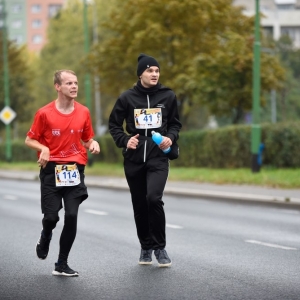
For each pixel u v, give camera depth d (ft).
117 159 274.98
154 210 63.46
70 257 72.38
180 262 68.18
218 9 246.88
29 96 423.64
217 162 213.87
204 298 52.42
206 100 231.30
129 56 245.04
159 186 63.36
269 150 191.11
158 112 64.28
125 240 84.58
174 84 235.81
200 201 139.03
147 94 64.44
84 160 61.77
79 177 61.05
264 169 188.85
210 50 244.83
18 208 130.41
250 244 79.92
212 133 214.90
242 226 96.94
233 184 163.84
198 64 230.07
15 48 436.76
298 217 107.55
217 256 71.72
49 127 60.54
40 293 55.52
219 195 143.23
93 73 264.52
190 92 237.45
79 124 61.05
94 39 503.20
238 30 258.78
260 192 142.10
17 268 66.95
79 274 62.95
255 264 66.90
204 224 99.76
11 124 421.18
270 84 238.89
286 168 188.34
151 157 63.82
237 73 231.09
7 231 95.55
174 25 242.37
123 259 70.74
